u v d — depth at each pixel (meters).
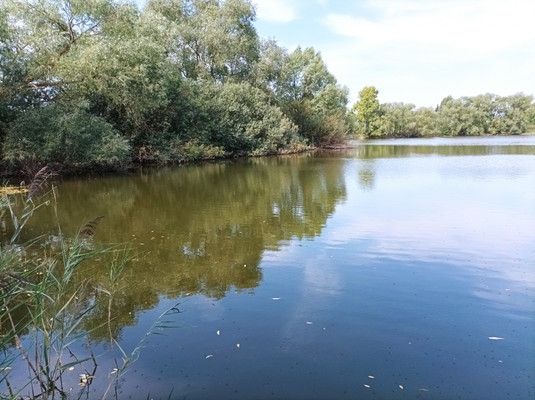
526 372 3.49
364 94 63.66
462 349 3.84
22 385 3.44
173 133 24.94
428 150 33.97
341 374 3.51
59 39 16.70
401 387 3.33
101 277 5.82
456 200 11.13
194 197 12.60
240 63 31.20
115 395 3.27
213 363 3.69
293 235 7.91
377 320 4.42
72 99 17.08
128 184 15.86
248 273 5.91
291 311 4.68
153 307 4.85
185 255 6.78
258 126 29.89
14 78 15.40
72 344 4.07
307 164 23.39
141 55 18.70
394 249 6.85
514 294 5.00
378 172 18.31
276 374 3.52
